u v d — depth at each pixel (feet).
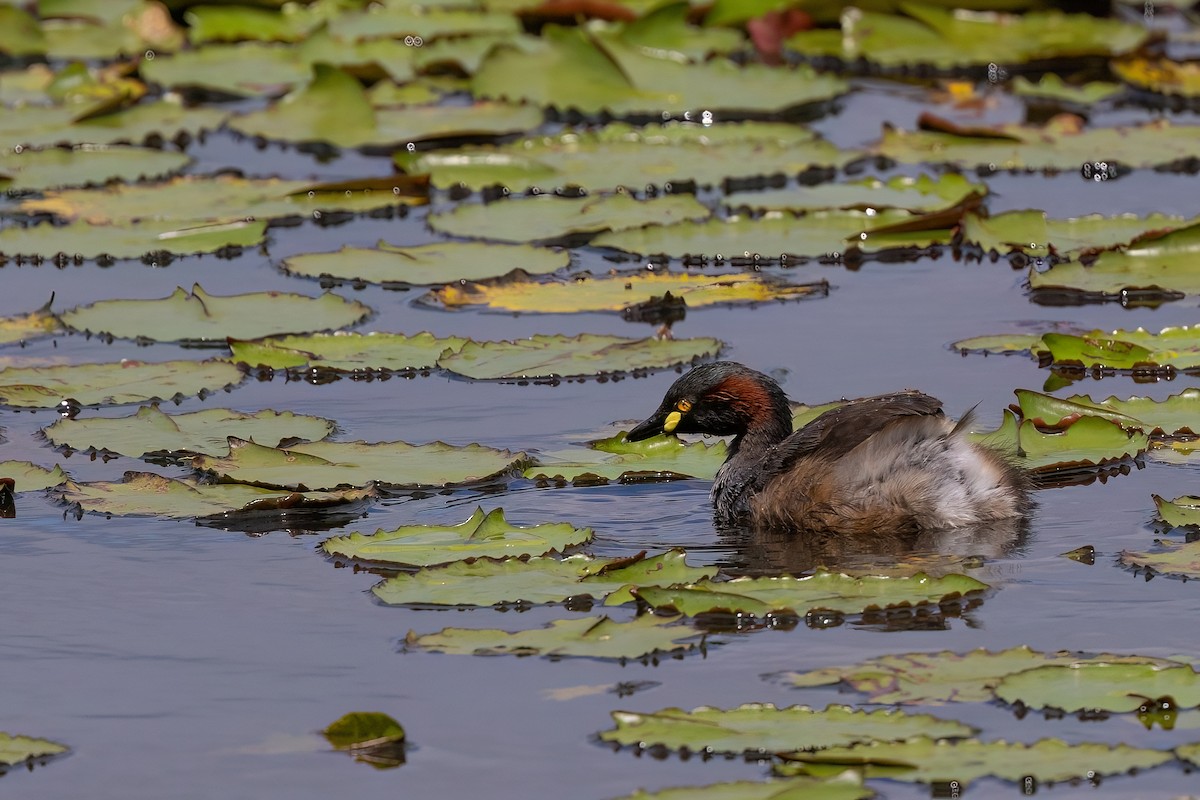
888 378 44.91
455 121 70.85
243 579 33.63
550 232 57.57
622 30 81.05
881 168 65.51
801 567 34.32
